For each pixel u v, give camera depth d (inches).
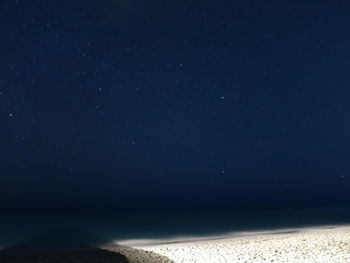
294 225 1567.4
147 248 835.4
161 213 3550.7
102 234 1513.3
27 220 2957.7
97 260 648.4
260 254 664.4
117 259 652.7
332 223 1615.4
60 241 1219.2
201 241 1029.2
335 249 675.4
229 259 625.9
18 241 1291.8
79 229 1971.0
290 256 628.7
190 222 2116.1
